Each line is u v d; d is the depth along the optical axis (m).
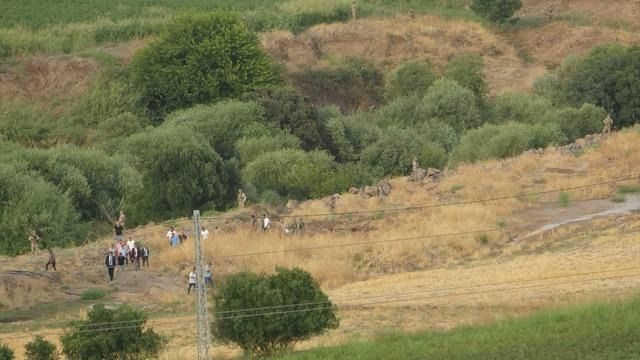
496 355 107.75
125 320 118.06
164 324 138.88
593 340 109.94
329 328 122.50
